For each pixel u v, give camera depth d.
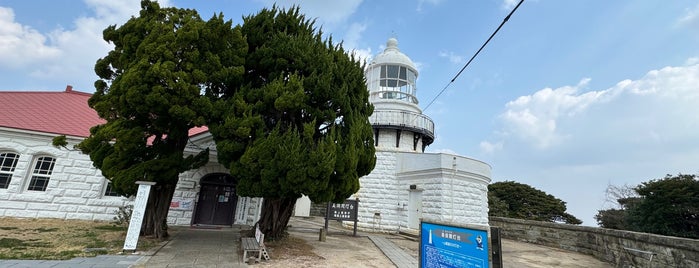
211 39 8.66
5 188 11.96
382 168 17.19
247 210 14.21
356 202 13.89
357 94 10.41
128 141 7.99
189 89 7.97
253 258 7.28
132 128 8.22
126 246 7.38
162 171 8.62
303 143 8.45
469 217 15.04
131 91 7.54
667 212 22.11
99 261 6.43
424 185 15.56
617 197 32.47
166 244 8.69
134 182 8.08
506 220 17.39
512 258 11.02
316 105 9.45
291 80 8.68
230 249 8.66
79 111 14.91
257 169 8.08
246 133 8.11
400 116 18.42
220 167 13.95
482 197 16.20
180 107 7.88
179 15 9.12
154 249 7.93
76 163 12.69
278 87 8.61
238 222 14.02
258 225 10.23
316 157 7.94
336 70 9.61
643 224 23.58
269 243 9.45
